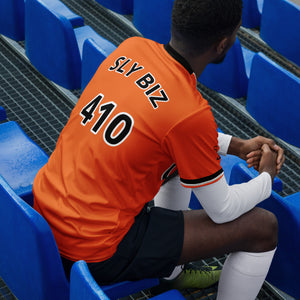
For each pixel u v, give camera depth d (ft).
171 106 5.39
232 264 6.39
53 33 10.19
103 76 5.99
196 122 5.32
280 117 9.47
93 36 11.55
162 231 5.97
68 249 5.76
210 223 6.06
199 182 5.57
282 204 6.31
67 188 5.69
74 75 10.53
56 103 11.61
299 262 6.69
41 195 5.92
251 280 6.38
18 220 5.50
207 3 5.33
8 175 7.61
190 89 5.51
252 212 6.14
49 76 11.05
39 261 5.46
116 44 13.80
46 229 5.27
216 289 7.73
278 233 6.68
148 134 5.44
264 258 6.28
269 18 12.44
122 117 5.54
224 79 11.03
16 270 6.18
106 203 5.58
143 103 5.50
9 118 11.08
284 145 10.62
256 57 9.37
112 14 14.99
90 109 5.82
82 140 5.74
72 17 12.57
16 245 5.84
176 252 5.93
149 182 5.76
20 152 8.02
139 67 5.81
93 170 5.59
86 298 4.65
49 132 10.80
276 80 9.09
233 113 11.62
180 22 5.48
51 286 5.64
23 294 6.32
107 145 5.54
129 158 5.49
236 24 5.58
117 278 5.85
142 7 12.26
